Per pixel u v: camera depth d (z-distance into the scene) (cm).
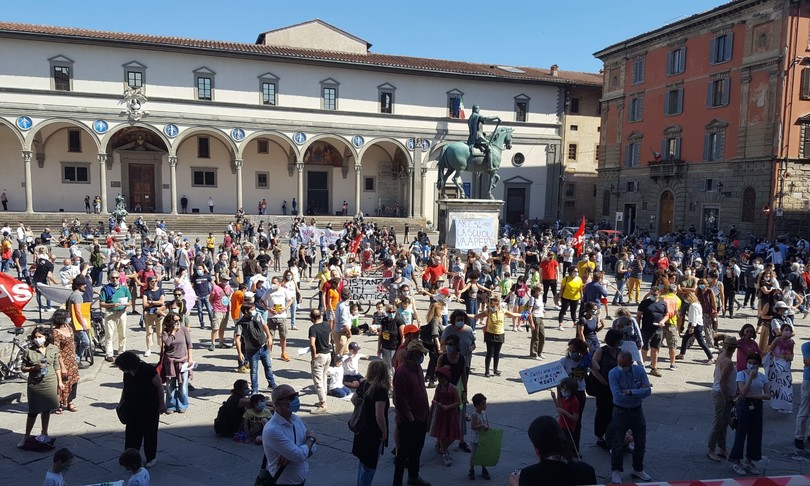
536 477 516
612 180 5544
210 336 1734
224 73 4884
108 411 1123
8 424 1053
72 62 4481
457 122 5534
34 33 4306
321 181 5700
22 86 4369
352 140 5262
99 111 4556
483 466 857
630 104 5328
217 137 5309
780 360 1145
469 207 2780
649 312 1425
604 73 5691
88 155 5003
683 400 1242
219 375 1356
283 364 1460
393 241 3844
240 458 930
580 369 946
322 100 5156
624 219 5431
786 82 3906
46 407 948
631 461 942
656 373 1408
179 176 5259
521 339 1756
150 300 1491
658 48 4975
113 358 1451
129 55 4625
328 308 1591
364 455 761
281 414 676
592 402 1240
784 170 3962
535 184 5841
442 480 864
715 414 946
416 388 806
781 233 3984
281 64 5025
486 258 2395
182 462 911
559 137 5853
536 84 5759
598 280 1777
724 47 4350
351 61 5125
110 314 1436
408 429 802
